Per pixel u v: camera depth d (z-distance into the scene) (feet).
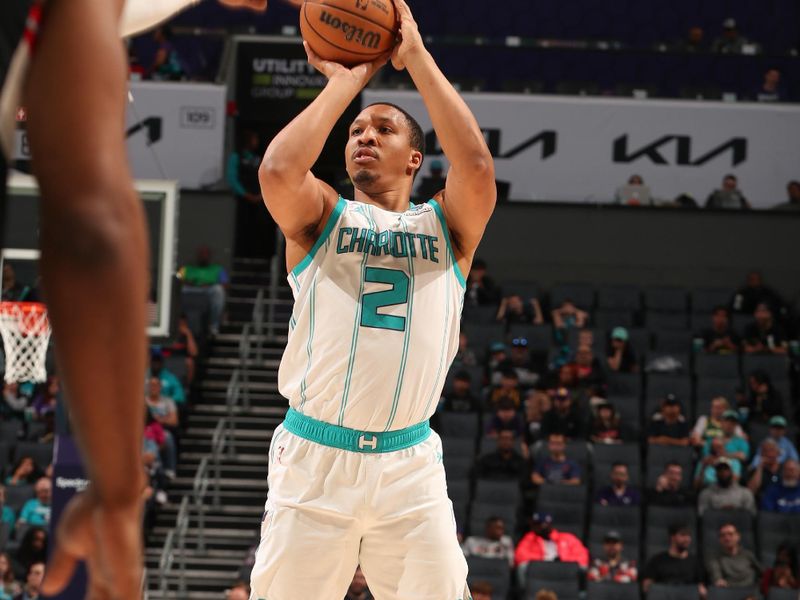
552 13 84.17
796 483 50.26
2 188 3.13
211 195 70.13
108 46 3.01
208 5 82.38
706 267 70.23
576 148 71.31
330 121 13.43
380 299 13.79
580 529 48.52
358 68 13.78
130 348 2.83
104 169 2.88
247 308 68.39
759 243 70.03
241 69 79.00
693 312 66.28
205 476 54.60
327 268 13.88
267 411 58.75
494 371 57.77
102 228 2.82
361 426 13.78
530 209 70.95
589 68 74.28
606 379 58.08
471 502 49.70
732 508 49.14
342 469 13.76
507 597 44.62
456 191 13.92
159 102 70.54
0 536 45.70
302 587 13.75
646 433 54.49
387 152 14.76
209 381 61.57
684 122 71.31
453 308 14.30
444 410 55.52
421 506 13.82
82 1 3.01
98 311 2.79
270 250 74.59
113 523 2.96
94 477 2.91
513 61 74.43
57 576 3.11
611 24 83.92
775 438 52.65
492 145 71.46
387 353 13.67
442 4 84.33
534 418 54.60
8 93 3.06
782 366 59.93
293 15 82.58
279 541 13.79
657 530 48.44
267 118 78.79
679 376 58.03
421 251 14.02
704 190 71.15
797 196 70.03
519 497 49.67
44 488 47.75
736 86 73.51
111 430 2.84
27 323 32.55
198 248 69.92
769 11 83.56
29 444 51.96
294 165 13.12
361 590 42.57
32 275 33.06
